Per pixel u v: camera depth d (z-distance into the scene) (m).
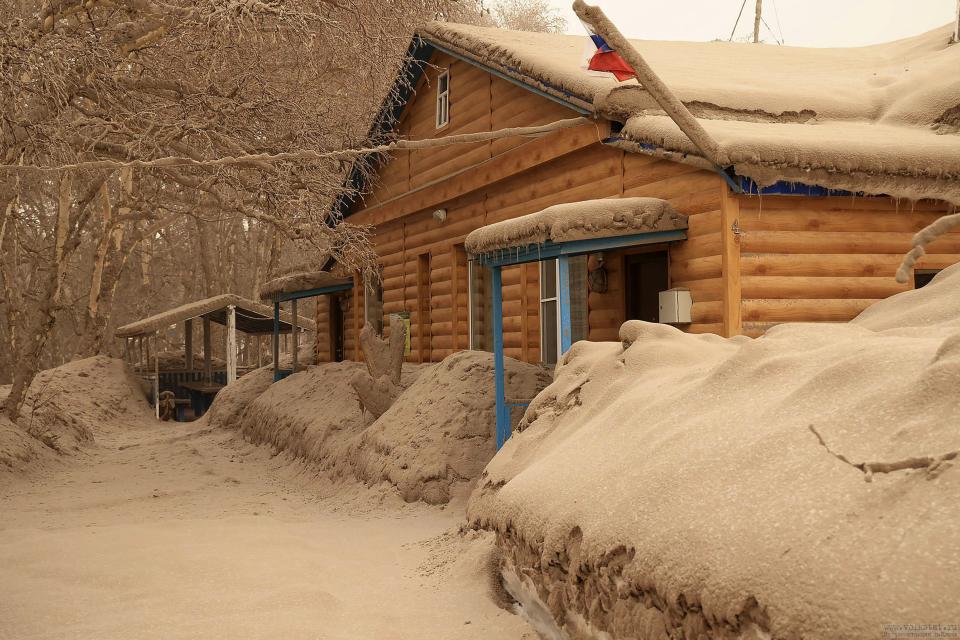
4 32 11.45
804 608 2.46
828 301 9.33
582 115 11.30
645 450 4.04
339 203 20.62
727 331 9.09
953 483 2.52
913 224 9.61
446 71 15.96
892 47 16.50
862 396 3.31
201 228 41.53
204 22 12.70
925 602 2.23
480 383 12.46
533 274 13.80
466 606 5.21
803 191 9.05
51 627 4.93
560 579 4.19
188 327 34.75
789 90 11.41
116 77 13.88
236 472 15.59
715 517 3.08
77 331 37.72
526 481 5.09
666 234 9.80
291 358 27.94
